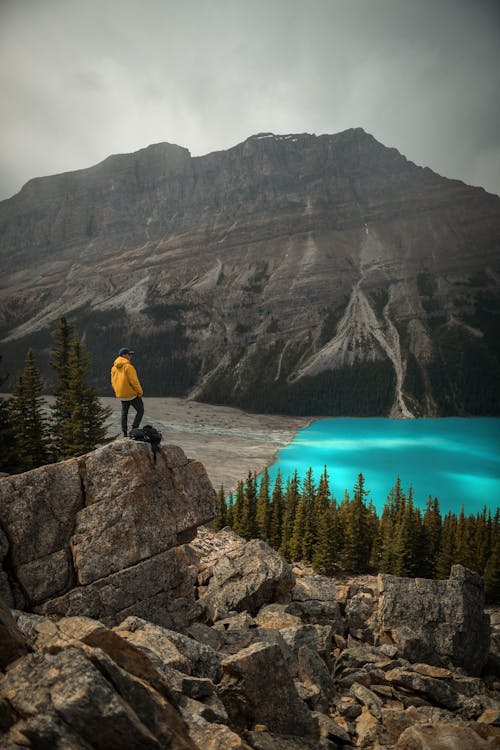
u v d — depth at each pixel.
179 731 7.32
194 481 15.38
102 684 6.51
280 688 10.24
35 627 8.58
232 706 9.86
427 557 74.44
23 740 5.88
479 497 153.25
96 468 13.87
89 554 12.84
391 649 15.45
